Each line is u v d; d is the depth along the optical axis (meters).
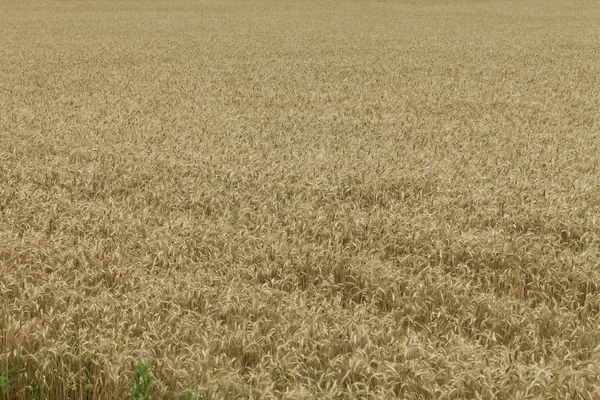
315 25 53.38
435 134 15.27
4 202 9.91
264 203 9.65
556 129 15.87
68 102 19.55
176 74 26.39
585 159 12.76
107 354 5.32
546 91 21.92
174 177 11.39
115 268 7.19
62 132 14.94
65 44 38.91
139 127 15.61
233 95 21.08
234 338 5.69
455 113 18.09
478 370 5.01
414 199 10.05
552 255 7.71
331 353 5.58
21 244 7.78
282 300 6.48
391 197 10.49
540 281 7.28
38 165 12.14
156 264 7.72
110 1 82.44
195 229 8.50
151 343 5.54
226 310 6.29
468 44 38.75
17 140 14.14
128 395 4.99
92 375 5.31
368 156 12.50
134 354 5.50
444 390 4.86
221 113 17.84
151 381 4.97
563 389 4.99
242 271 7.37
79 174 11.51
